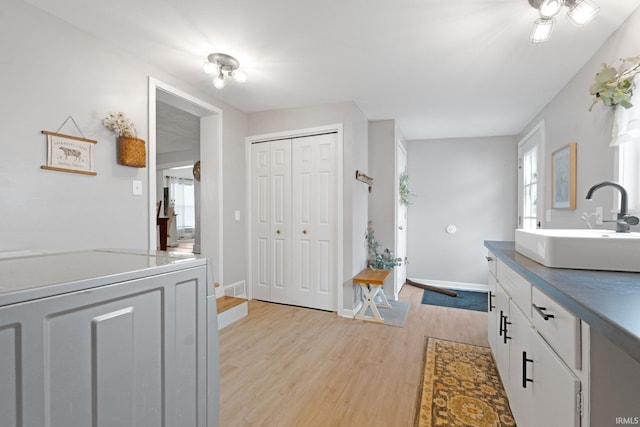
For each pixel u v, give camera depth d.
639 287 0.90
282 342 2.43
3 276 0.67
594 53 2.04
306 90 2.76
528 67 2.25
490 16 1.66
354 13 1.66
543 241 1.27
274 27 1.81
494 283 2.04
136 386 0.74
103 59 1.96
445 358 2.18
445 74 2.40
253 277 3.50
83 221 1.86
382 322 2.88
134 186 2.15
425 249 4.59
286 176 3.33
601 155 1.96
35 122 1.64
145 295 0.77
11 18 1.55
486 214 4.33
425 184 4.59
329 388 1.81
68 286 0.62
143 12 1.68
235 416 1.56
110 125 1.96
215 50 2.07
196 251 6.36
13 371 0.54
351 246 3.00
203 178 3.13
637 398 0.75
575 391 0.81
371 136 3.76
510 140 4.23
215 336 0.98
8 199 1.54
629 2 1.54
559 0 1.40
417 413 1.59
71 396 0.62
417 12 1.64
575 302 0.77
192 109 2.90
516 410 1.43
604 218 1.91
